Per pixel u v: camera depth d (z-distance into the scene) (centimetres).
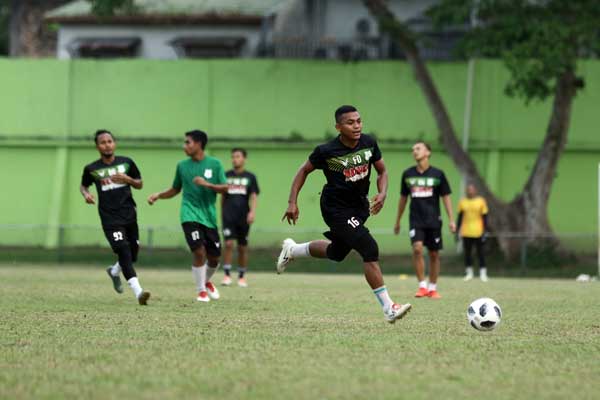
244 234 6066
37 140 11081
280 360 2427
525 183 9975
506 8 8644
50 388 2027
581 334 3128
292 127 10888
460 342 2833
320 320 3481
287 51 11994
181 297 4628
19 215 11050
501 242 9031
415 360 2455
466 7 8694
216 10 12575
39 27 14225
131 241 4222
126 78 11081
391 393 1988
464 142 10619
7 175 11112
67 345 2692
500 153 10631
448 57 11575
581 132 10512
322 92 10869
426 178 5053
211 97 10988
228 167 10962
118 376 2172
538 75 8219
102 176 4144
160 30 12850
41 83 11138
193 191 4359
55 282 5875
